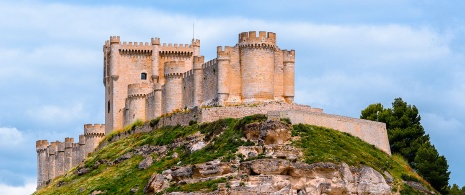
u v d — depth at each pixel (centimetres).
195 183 19650
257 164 19575
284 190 19238
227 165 19838
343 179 19762
